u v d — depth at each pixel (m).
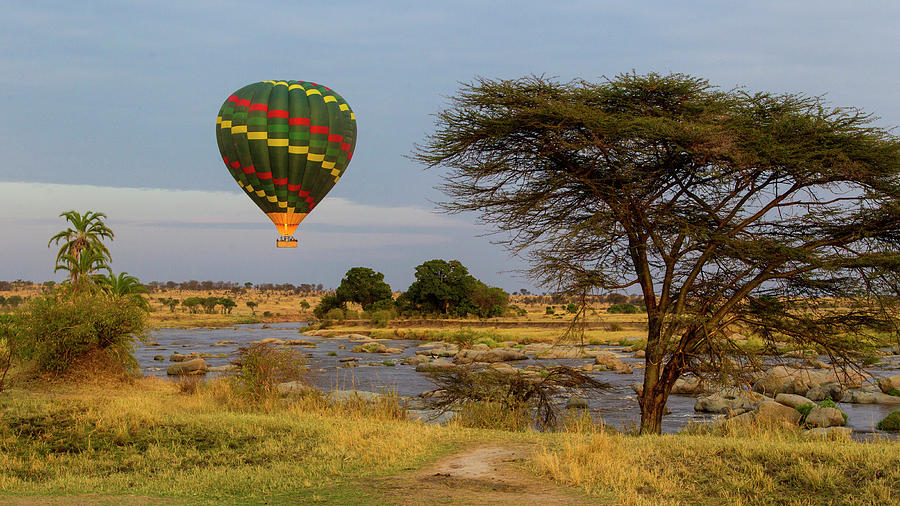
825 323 17.30
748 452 10.38
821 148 16.17
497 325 90.44
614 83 17.11
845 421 22.39
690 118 16.78
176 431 13.70
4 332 22.92
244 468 11.05
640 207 17.17
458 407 18.64
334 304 114.38
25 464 11.62
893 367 39.25
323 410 17.09
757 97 17.27
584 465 10.34
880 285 16.44
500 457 11.23
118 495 9.48
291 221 34.59
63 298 24.27
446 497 8.87
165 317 135.62
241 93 33.97
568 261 17.41
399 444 12.14
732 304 17.17
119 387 22.75
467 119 17.59
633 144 16.44
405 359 48.81
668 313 18.03
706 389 26.97
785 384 30.30
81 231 34.78
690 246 16.98
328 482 9.93
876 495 8.52
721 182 17.48
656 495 8.87
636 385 32.69
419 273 102.12
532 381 18.61
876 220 16.61
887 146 15.95
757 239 17.23
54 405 16.14
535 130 17.34
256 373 19.05
